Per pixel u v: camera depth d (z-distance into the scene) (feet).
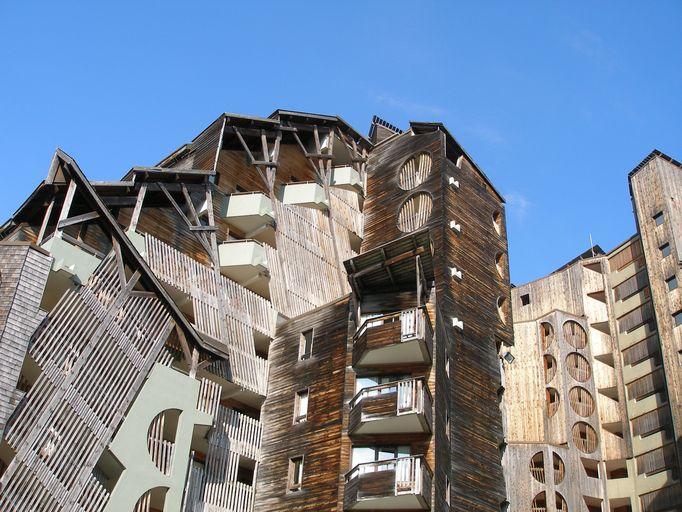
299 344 128.98
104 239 116.26
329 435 113.80
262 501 116.06
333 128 170.71
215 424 116.57
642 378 186.39
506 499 123.85
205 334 120.98
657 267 183.73
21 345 87.20
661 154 198.29
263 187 157.99
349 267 119.55
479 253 150.30
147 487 95.76
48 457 85.76
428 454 106.73
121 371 97.30
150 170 123.13
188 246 132.87
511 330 147.74
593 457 180.24
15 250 92.79
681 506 163.53
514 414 188.24
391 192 163.94
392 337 111.96
